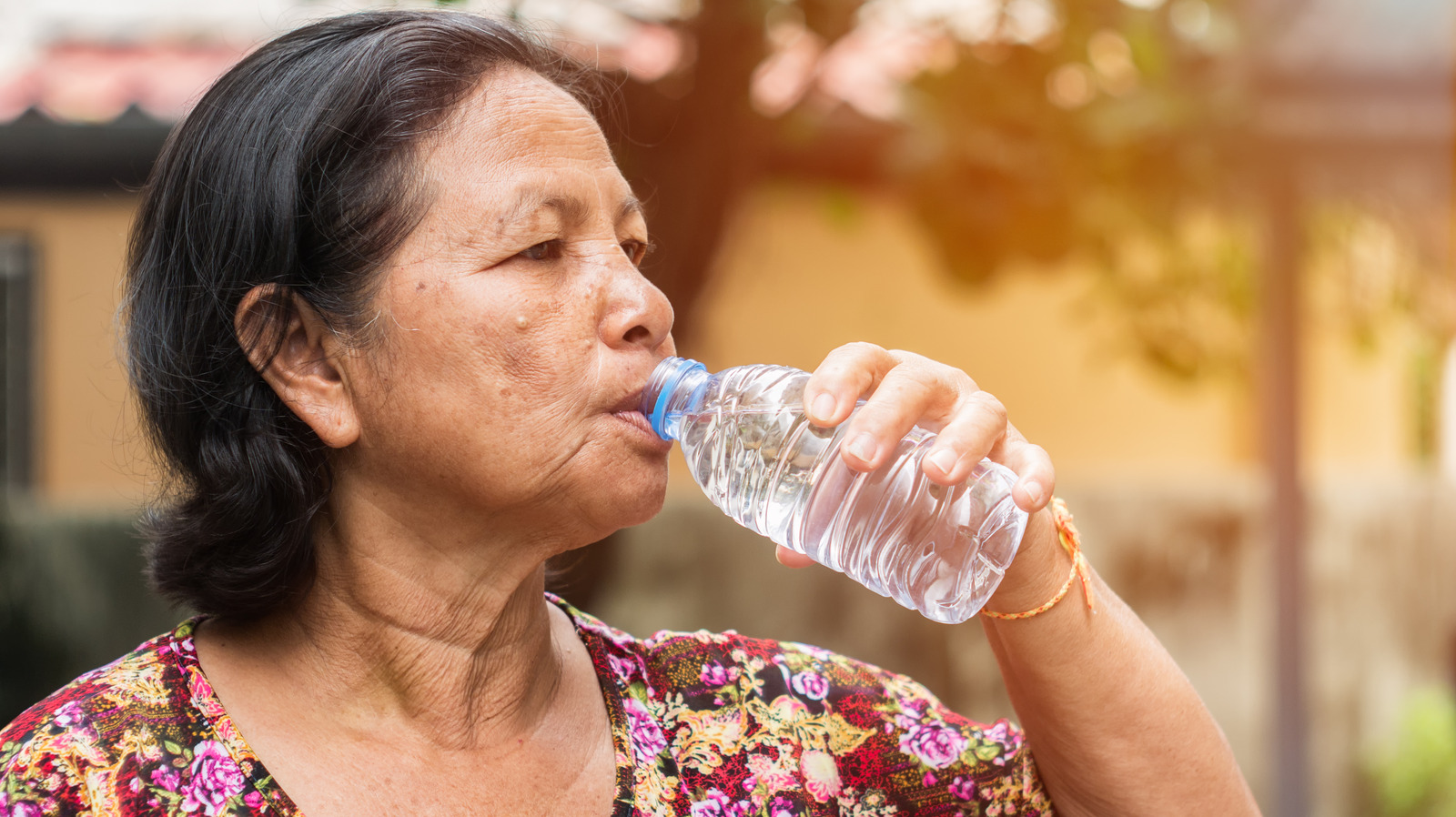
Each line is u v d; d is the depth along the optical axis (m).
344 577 1.05
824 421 0.98
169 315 1.06
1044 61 3.41
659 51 3.20
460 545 1.03
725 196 3.19
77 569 5.00
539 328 0.99
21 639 4.95
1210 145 3.55
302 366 1.02
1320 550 6.81
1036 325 6.14
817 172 5.24
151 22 6.04
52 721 0.94
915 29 3.51
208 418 1.04
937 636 5.72
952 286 5.88
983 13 3.45
